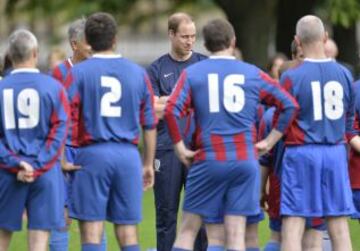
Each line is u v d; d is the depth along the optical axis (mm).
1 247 24859
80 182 24719
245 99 24953
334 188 26031
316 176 25891
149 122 25250
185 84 25016
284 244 26125
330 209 26016
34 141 24328
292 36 64188
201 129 25031
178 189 29484
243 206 25062
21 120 24266
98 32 24797
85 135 24672
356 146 27062
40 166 24219
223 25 25281
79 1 68875
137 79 24938
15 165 24109
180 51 29609
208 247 25922
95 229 24875
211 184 25062
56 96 24297
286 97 25219
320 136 25906
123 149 24703
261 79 25188
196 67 25125
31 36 24609
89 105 24641
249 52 62812
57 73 28422
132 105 24828
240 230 25141
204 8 76500
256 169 25109
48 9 72000
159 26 130250
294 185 25922
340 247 26422
